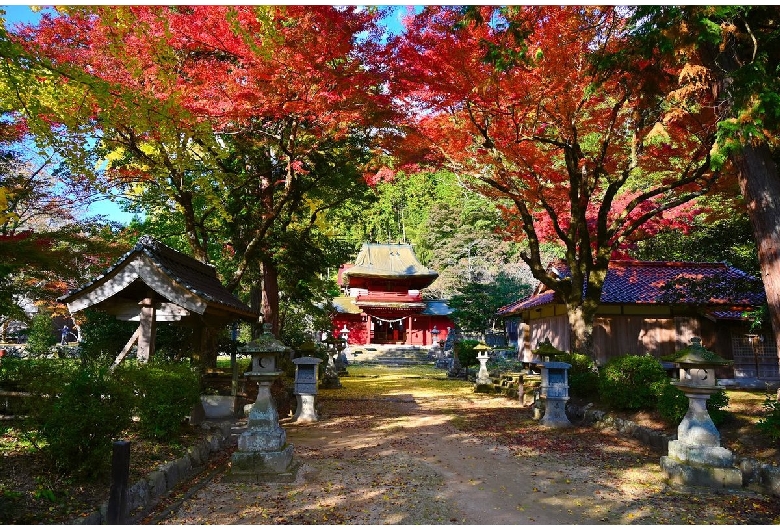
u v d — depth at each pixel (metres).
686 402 7.43
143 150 10.65
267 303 15.01
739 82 6.15
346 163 13.45
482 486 5.88
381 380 21.95
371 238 58.22
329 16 8.15
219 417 9.72
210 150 9.41
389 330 45.78
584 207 12.32
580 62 9.77
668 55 7.68
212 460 6.92
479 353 17.39
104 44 8.16
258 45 8.08
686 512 5.02
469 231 40.47
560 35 9.11
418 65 9.38
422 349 39.03
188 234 12.70
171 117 7.47
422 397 15.33
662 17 6.77
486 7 8.72
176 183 11.77
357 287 44.25
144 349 7.62
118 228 12.52
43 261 6.43
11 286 7.17
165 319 8.05
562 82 9.57
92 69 8.22
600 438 8.77
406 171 13.10
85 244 7.73
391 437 8.90
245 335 24.09
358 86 9.34
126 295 8.38
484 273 35.47
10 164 9.80
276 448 6.23
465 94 9.73
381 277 42.72
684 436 6.25
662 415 8.02
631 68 8.66
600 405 10.50
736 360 15.20
